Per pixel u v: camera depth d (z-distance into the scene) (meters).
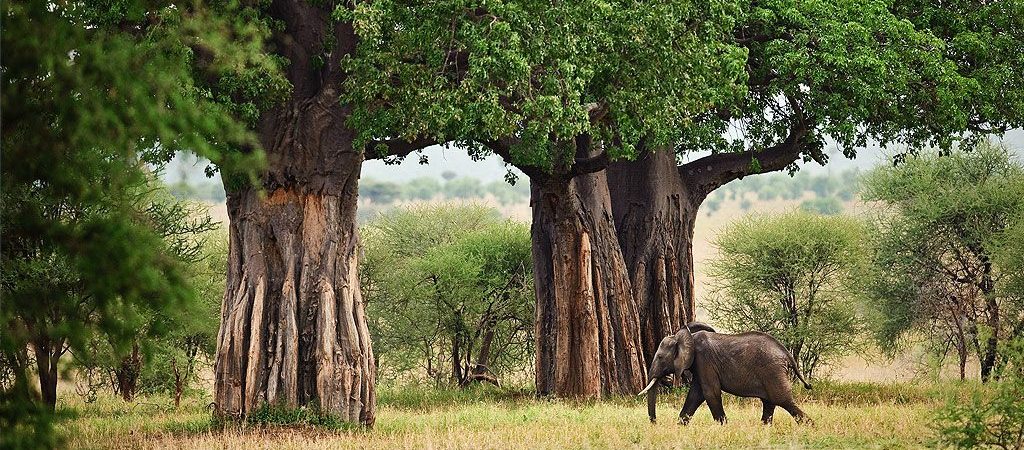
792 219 42.97
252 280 22.92
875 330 41.69
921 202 40.81
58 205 14.51
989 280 40.12
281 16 22.55
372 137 22.19
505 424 22.52
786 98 29.34
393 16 20.47
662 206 33.12
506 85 20.64
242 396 22.64
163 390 33.53
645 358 32.84
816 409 23.52
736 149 30.48
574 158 29.02
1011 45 28.50
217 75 21.17
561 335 31.33
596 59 21.59
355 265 23.53
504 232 43.09
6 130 12.52
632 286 32.91
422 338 41.75
